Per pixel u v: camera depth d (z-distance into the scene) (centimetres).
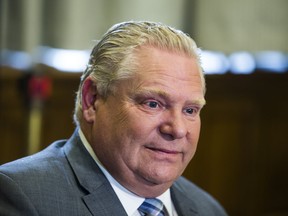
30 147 278
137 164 147
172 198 171
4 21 261
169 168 148
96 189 151
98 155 154
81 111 158
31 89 271
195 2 302
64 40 270
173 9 292
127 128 146
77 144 160
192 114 151
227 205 361
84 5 273
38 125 277
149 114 145
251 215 370
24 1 261
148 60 145
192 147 151
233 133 354
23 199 140
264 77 352
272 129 367
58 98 297
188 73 147
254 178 368
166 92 144
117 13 280
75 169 154
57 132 300
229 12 312
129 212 154
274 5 324
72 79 296
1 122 284
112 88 148
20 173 146
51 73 285
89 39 275
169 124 145
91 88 154
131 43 147
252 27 319
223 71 336
